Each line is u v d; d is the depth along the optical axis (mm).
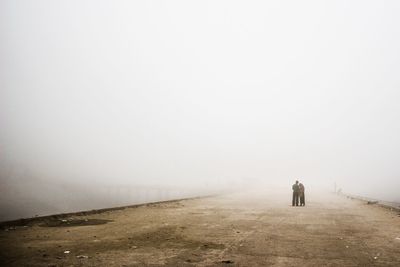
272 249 9055
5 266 6875
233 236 11047
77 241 9734
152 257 7941
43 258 7613
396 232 12492
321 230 12695
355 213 20203
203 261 7648
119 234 11078
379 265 7508
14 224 12641
